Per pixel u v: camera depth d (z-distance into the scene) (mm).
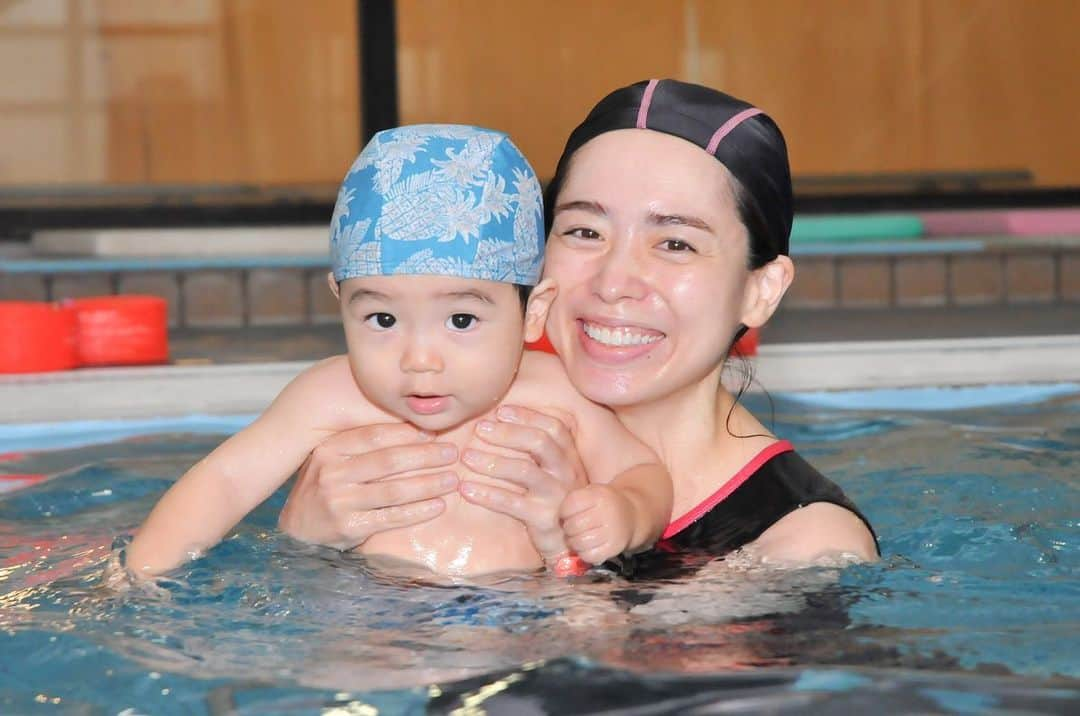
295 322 8484
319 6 10414
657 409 2615
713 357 2498
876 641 2143
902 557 2746
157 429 5027
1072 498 3477
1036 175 11125
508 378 2465
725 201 2449
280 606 2338
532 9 10648
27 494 3682
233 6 10375
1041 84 11039
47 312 5516
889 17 10930
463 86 10680
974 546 2945
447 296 2334
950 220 9914
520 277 2436
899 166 11094
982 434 4543
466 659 2061
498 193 2410
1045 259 9023
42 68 10195
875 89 10992
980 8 10922
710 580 2439
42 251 9188
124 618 2309
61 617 2336
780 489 2607
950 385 5727
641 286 2420
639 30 10766
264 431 2619
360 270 2350
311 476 2623
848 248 8742
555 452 2490
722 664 2000
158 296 8500
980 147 11078
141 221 10109
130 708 1942
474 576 2473
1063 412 5023
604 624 2213
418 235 2320
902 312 8234
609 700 1842
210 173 10500
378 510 2521
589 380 2502
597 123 2543
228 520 2584
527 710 1825
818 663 2012
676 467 2643
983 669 1996
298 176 10570
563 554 2498
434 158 2402
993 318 7723
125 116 10344
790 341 6703
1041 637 2176
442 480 2512
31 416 5250
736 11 10812
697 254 2443
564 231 2549
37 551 2936
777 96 10938
